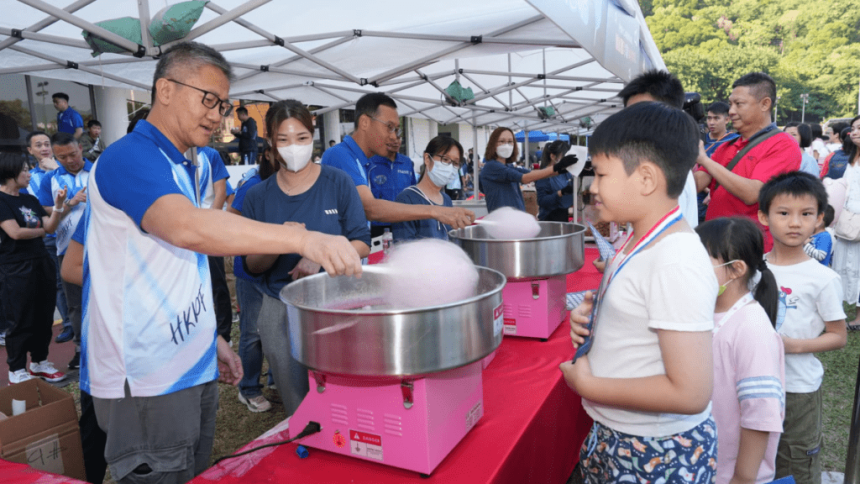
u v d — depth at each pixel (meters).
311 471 1.10
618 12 2.62
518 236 2.05
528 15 3.11
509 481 1.12
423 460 1.02
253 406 2.78
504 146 3.62
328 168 1.82
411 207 1.99
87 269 1.23
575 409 1.73
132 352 1.20
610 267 0.96
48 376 3.39
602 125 0.89
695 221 2.00
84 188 3.61
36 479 1.01
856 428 1.22
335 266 0.94
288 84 4.60
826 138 10.54
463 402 1.15
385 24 3.29
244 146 7.74
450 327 0.95
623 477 0.95
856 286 3.98
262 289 1.73
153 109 1.25
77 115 5.40
